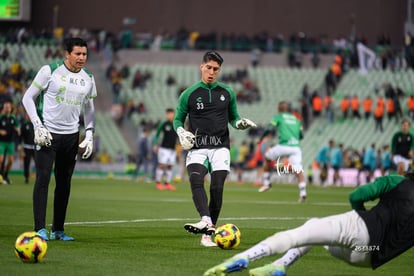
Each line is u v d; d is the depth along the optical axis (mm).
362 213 19953
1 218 39125
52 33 149125
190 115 29672
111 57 139875
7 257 25125
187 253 27344
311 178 107812
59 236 30500
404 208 19812
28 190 63781
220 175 29188
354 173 106500
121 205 51406
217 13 157500
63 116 29766
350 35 156750
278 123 61875
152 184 87062
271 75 138375
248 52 146125
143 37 154750
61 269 23016
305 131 123938
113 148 120625
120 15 155500
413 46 145125
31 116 29219
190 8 157125
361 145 122250
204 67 29422
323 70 140250
